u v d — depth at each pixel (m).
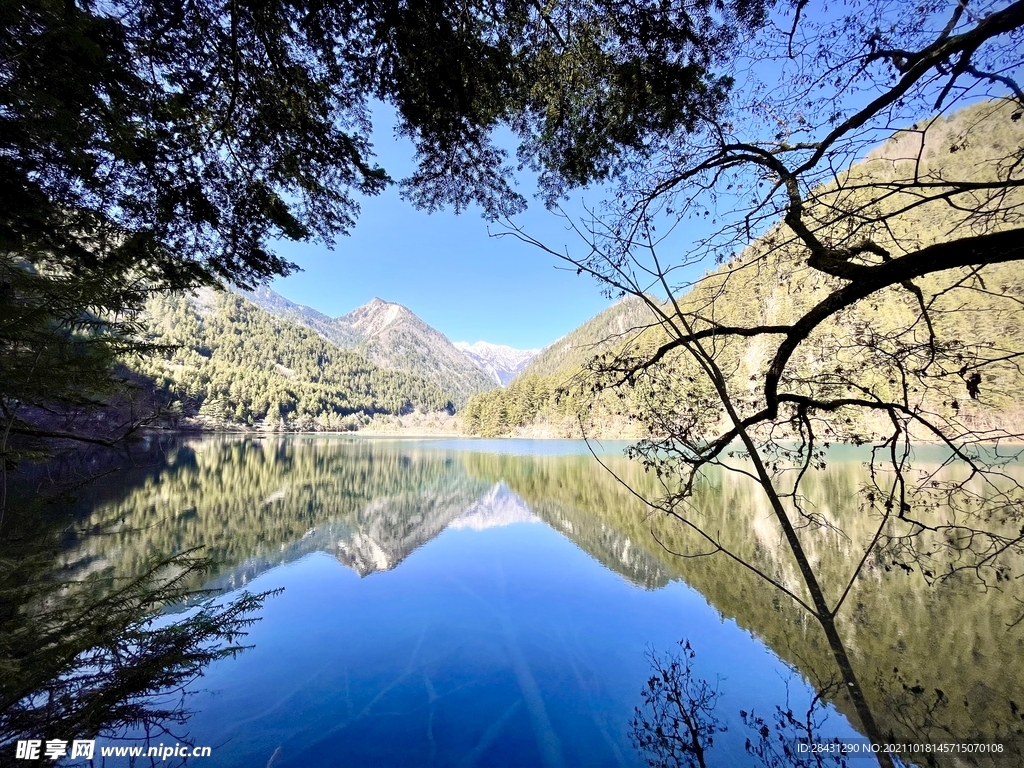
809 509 9.33
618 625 5.09
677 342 2.38
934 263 1.69
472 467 27.34
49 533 2.71
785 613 5.20
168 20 2.17
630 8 2.13
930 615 4.76
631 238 2.14
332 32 2.33
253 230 2.98
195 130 2.53
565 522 11.19
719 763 2.88
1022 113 1.58
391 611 5.62
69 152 2.01
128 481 17.08
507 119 2.92
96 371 2.40
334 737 3.20
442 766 2.93
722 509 10.69
